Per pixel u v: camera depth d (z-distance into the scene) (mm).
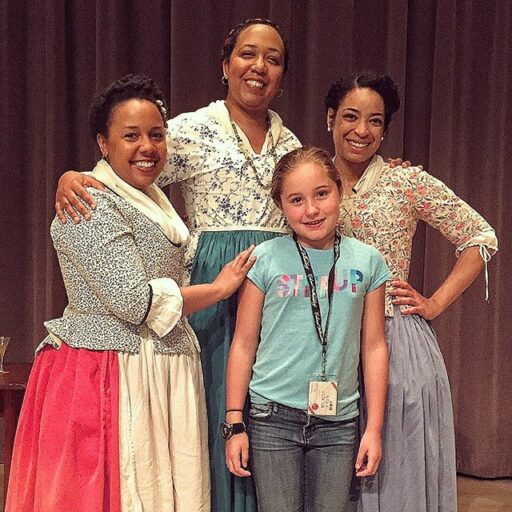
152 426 1729
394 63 3195
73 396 1681
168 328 1704
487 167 3236
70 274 1758
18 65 3471
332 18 3229
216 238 1985
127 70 3379
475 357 3326
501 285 3281
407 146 3336
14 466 1788
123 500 1675
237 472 1834
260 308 1856
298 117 3352
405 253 2061
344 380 1825
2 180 3510
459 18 3205
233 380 1861
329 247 1869
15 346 3596
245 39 1996
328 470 1829
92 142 3449
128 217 1749
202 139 2008
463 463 3408
